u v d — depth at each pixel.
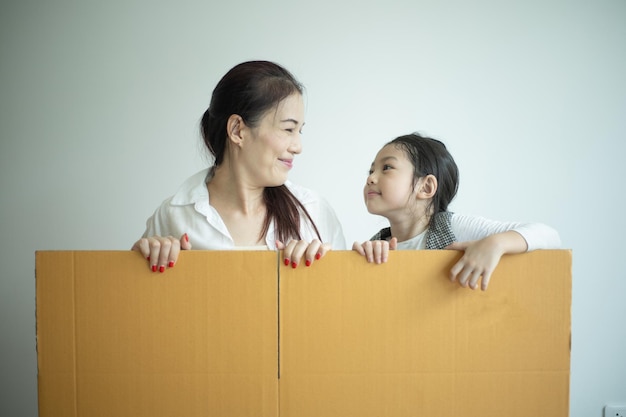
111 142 1.71
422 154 1.27
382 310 0.80
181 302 0.79
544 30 1.76
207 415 0.79
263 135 1.08
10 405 1.71
